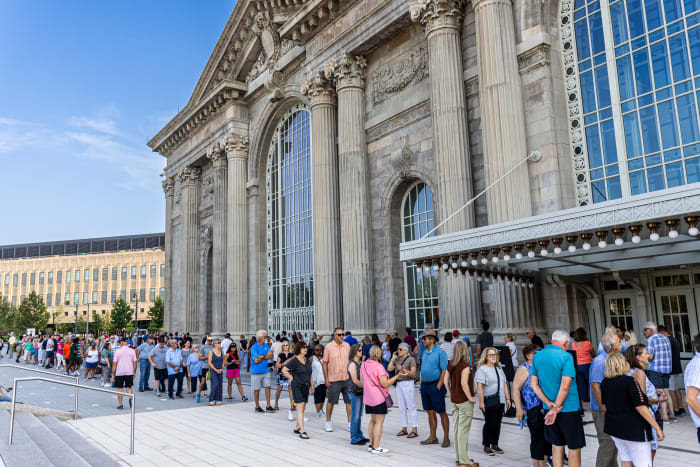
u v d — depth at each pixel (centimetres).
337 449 975
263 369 1460
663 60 1321
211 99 3278
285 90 2797
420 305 2016
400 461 870
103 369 2295
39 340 3884
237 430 1188
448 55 1756
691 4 1271
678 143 1277
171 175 4166
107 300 10706
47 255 12912
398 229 2109
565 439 675
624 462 612
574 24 1531
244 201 3128
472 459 847
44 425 1193
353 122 2184
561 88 1528
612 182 1403
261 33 2923
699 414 611
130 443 1041
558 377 678
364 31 2134
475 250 1139
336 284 2264
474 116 1744
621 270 1364
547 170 1470
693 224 818
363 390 987
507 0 1596
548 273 1432
